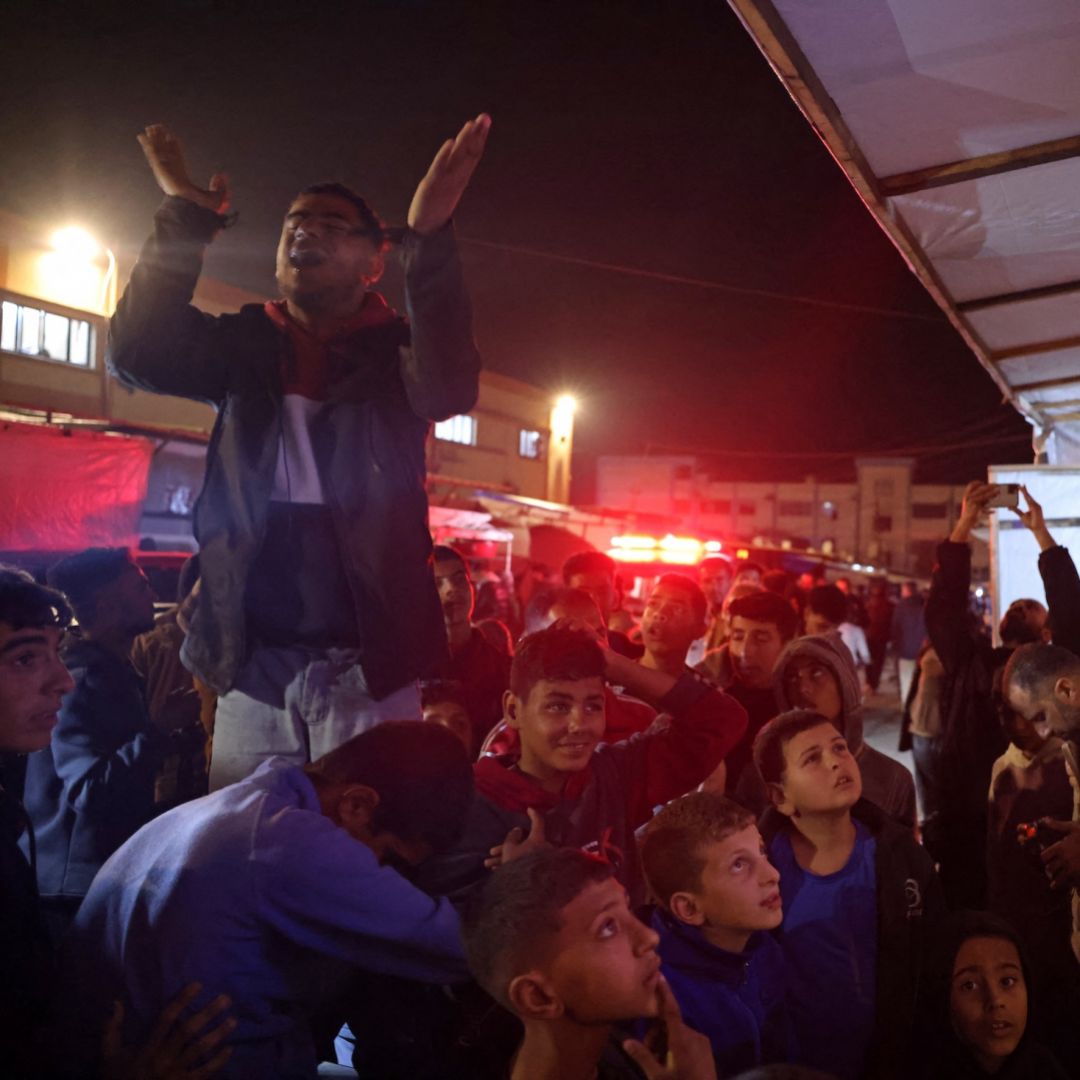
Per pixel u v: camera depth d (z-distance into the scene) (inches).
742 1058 96.7
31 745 97.0
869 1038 113.7
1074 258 207.8
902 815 159.5
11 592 96.1
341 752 92.7
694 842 97.9
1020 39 127.9
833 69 136.6
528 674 111.8
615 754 124.5
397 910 85.1
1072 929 135.0
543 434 1208.8
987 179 168.9
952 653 195.0
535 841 99.4
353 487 97.7
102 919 86.1
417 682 109.0
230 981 83.1
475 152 88.0
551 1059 76.3
